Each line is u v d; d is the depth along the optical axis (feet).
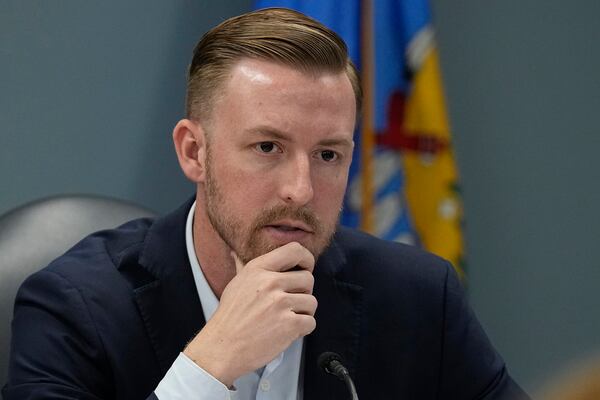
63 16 23.44
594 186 26.81
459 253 23.25
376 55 22.59
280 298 11.48
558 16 26.20
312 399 13.19
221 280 12.93
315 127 11.27
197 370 11.27
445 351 14.32
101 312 12.80
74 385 12.38
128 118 24.04
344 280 14.03
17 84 23.32
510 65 25.96
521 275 26.61
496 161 26.11
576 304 27.07
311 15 22.17
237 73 11.51
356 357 13.64
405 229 22.97
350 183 22.74
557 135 26.45
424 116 22.89
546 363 26.96
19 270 15.43
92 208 16.66
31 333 12.86
